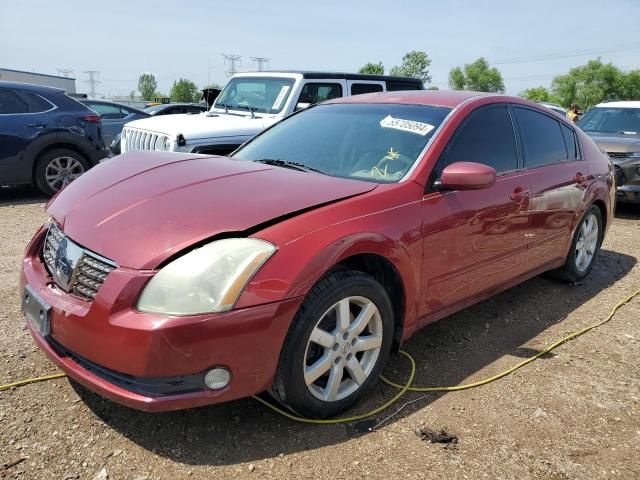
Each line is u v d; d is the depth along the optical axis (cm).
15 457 238
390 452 253
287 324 239
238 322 228
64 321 244
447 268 322
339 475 237
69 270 255
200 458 244
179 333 219
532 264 413
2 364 312
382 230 275
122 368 226
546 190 402
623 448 264
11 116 789
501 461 250
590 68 8350
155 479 230
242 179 291
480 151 355
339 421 274
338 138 359
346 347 271
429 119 348
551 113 450
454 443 261
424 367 335
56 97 836
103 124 1267
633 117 925
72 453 243
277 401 266
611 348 371
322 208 265
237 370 233
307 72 752
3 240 574
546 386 317
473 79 9281
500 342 374
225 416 275
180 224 245
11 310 385
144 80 9081
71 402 280
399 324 305
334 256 251
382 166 323
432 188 311
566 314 429
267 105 752
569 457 255
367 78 808
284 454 249
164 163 322
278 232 245
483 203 338
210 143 648
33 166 813
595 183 476
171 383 226
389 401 294
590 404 300
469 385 314
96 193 292
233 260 231
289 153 363
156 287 227
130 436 257
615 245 655
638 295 478
